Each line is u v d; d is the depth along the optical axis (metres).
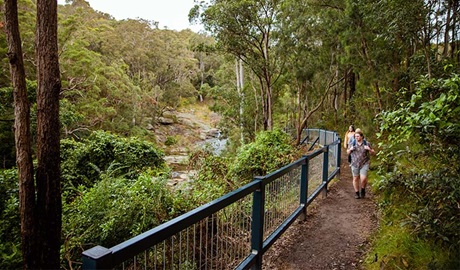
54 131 5.73
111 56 41.66
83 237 5.39
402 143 5.46
